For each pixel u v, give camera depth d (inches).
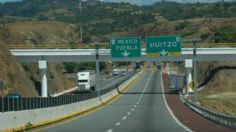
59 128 1221.1
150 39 3046.3
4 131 1035.3
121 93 4163.4
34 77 4254.4
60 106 1715.1
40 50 3624.5
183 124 1384.1
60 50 3599.9
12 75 3243.1
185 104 2871.6
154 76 6929.1
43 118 1417.3
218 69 4564.5
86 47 3865.7
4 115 1055.0
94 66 7785.4
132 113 2050.9
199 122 1483.8
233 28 7726.4
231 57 3558.1
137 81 5964.6
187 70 3720.5
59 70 5265.8
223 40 6574.8
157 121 1533.0
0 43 3403.1
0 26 4603.8
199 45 4069.9
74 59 3597.4
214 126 1299.2
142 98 3531.0
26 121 1229.7
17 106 1184.8
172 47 3026.6
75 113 1972.2
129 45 3110.2
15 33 4940.9
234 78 4281.5
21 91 3272.6
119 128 1218.0
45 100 1501.0
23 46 3784.5
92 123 1435.8
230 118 1208.8
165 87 4916.3
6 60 3302.2
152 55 3041.3
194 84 3041.3
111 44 3132.4
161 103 2994.6
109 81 6092.5
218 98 3494.1
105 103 3014.3
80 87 4343.0
